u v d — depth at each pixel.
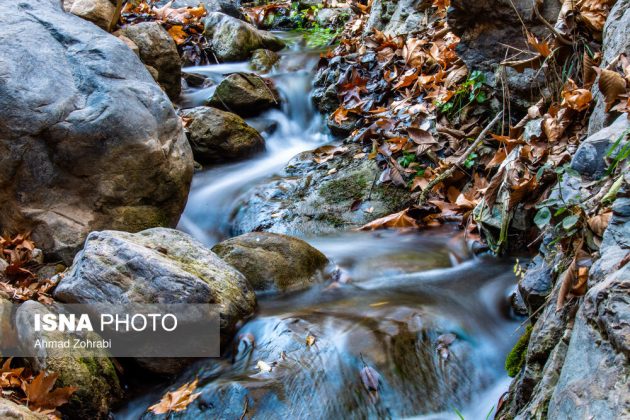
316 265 3.70
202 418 2.63
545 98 4.01
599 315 1.71
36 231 3.65
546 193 3.53
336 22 8.60
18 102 3.54
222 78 6.77
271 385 2.69
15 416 2.21
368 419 2.65
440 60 5.29
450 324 3.07
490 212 3.83
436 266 3.77
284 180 4.94
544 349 2.23
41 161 3.62
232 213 4.73
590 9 3.77
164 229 3.44
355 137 5.27
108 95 3.73
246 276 3.52
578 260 2.28
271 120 6.10
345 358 2.81
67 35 4.02
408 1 6.19
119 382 2.90
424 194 4.36
